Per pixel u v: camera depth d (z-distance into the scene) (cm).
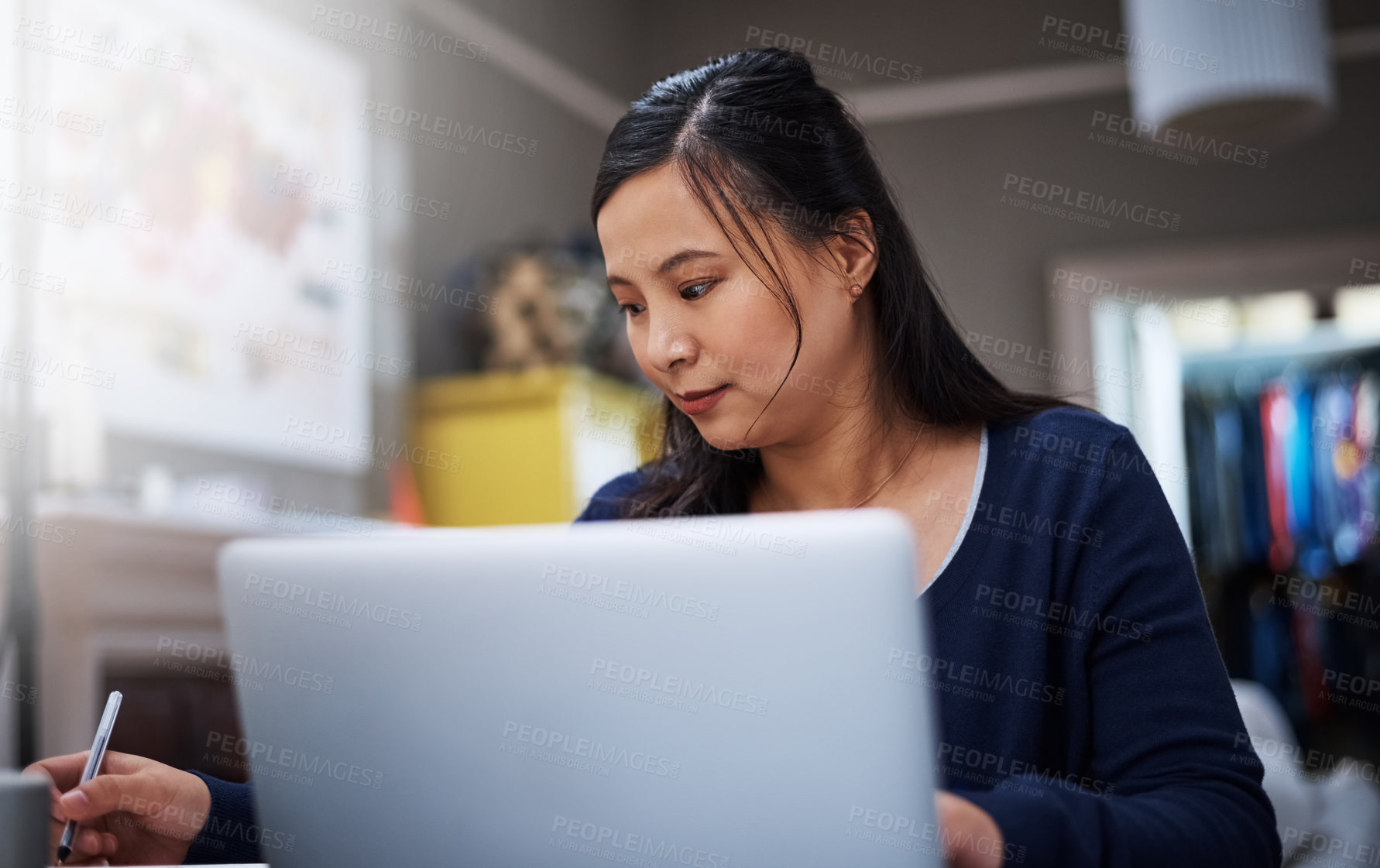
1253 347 557
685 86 104
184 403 257
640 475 129
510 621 75
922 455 111
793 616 69
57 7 231
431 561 77
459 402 331
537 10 405
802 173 102
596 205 103
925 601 104
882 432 112
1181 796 81
